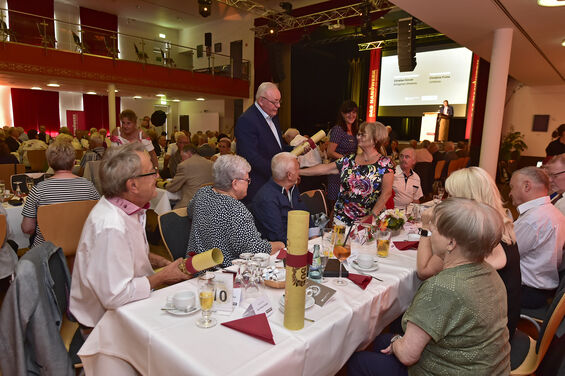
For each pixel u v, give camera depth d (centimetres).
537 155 1079
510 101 1106
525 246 209
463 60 1145
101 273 131
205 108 1669
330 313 131
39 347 145
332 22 1065
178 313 126
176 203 432
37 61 988
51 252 160
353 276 162
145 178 147
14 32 956
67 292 168
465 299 109
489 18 470
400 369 133
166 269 148
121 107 1641
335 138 363
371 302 145
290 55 1320
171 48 1262
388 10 937
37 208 262
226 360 103
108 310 136
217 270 169
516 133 1070
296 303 117
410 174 356
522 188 212
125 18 1524
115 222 136
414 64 870
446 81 1187
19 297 140
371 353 141
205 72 1326
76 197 279
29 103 1473
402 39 861
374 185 269
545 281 208
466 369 113
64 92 1542
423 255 171
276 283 148
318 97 1543
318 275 159
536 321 202
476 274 115
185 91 1286
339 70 1492
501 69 521
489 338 112
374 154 273
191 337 113
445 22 498
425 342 113
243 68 1423
